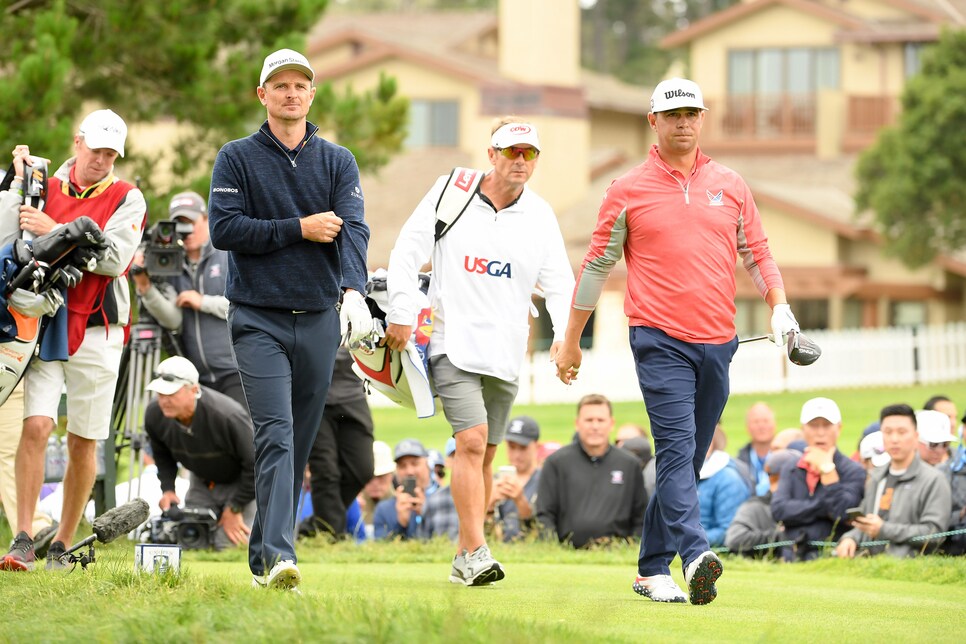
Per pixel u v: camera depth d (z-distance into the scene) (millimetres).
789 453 39000
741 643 19719
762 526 38781
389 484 46531
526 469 44406
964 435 38938
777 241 130375
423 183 145500
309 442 24969
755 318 132000
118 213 26828
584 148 141250
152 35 62812
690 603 24562
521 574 30688
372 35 153625
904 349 118062
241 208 23844
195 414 35781
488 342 27438
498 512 41344
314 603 19641
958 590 28812
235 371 37906
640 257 25375
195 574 24516
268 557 23016
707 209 25203
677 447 24875
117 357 27281
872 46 153125
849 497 37750
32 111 53125
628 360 110562
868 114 152500
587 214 134875
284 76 23844
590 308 26109
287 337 24109
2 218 26656
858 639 20625
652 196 25219
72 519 27203
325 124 67750
